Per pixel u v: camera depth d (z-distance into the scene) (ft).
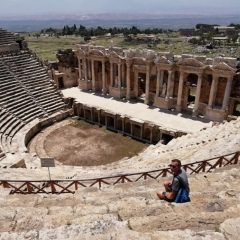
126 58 136.98
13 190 42.37
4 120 114.62
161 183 37.19
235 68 108.17
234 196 25.58
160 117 122.21
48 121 131.03
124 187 36.42
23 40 158.40
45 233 20.24
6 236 19.95
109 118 131.64
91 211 25.82
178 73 132.05
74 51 171.63
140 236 18.01
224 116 115.24
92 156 105.09
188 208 23.44
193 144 74.13
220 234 17.83
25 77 141.38
